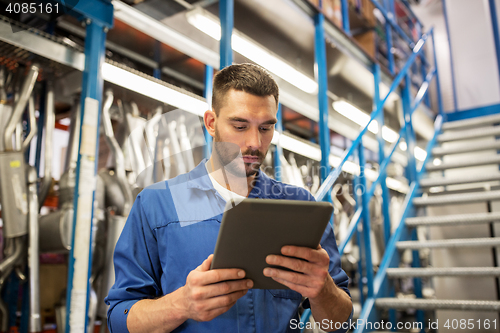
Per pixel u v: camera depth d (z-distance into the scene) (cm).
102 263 221
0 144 195
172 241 93
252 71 96
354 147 211
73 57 194
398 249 268
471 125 412
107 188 235
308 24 257
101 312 218
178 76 318
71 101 251
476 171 430
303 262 76
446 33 559
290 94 327
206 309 75
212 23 229
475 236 294
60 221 204
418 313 311
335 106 371
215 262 75
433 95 548
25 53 191
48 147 227
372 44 356
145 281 93
